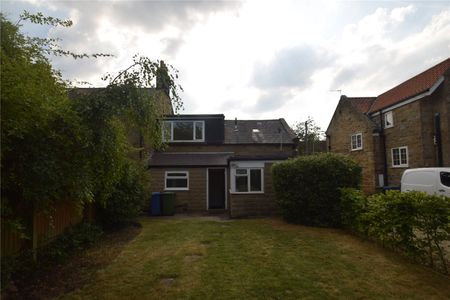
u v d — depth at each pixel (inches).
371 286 185.0
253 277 201.5
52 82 198.1
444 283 189.9
